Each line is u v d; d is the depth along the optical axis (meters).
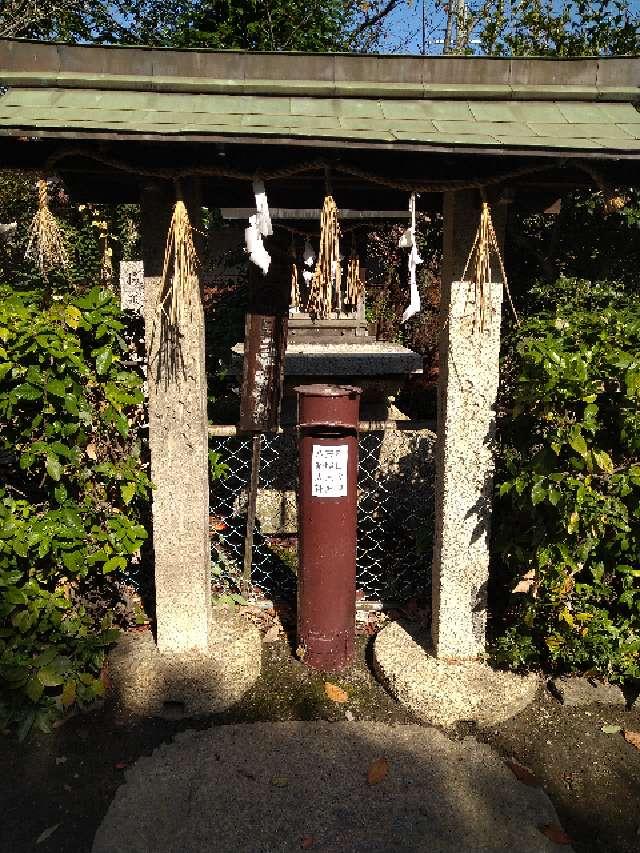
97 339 2.81
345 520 2.94
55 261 2.45
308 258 3.04
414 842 2.13
